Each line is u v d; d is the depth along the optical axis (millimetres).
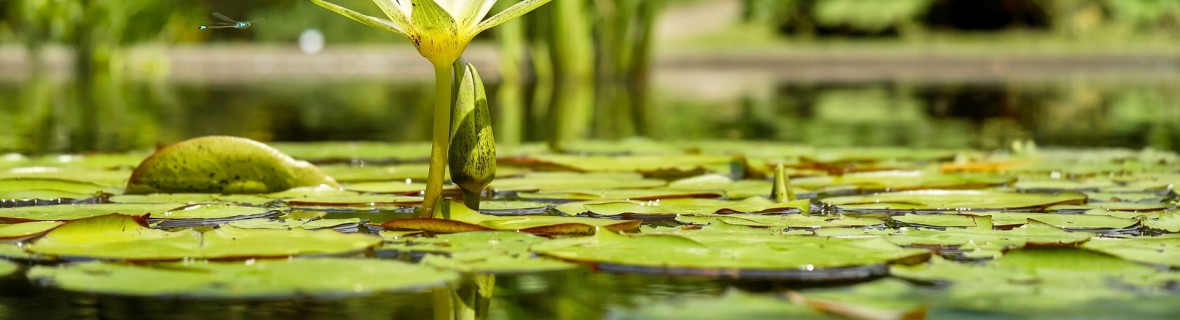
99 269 1892
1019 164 3811
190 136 6121
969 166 3752
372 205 2838
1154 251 2078
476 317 1672
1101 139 5828
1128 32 20672
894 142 5699
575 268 2010
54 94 10266
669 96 10500
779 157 4258
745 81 13531
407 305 1751
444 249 2150
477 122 2650
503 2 13586
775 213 2697
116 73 15094
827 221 2535
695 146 4652
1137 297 1692
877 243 2145
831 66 17797
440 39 2498
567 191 3127
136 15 15430
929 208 2805
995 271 1892
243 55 17812
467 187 2662
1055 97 9852
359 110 8445
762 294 1759
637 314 1523
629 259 2016
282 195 3023
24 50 17578
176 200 2918
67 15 15023
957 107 8750
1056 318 1562
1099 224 2496
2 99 9398
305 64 17766
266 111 8281
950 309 1605
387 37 21156
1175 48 18688
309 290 1740
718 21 23578
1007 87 11625
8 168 3676
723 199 2984
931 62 17500
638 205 2783
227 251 2039
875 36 21156
